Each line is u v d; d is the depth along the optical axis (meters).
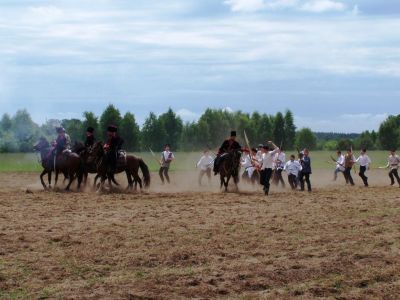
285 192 29.80
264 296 11.23
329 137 135.12
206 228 17.72
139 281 11.97
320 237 16.45
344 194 28.83
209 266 13.21
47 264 13.08
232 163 29.33
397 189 32.38
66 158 28.86
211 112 107.94
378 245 15.48
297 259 13.91
